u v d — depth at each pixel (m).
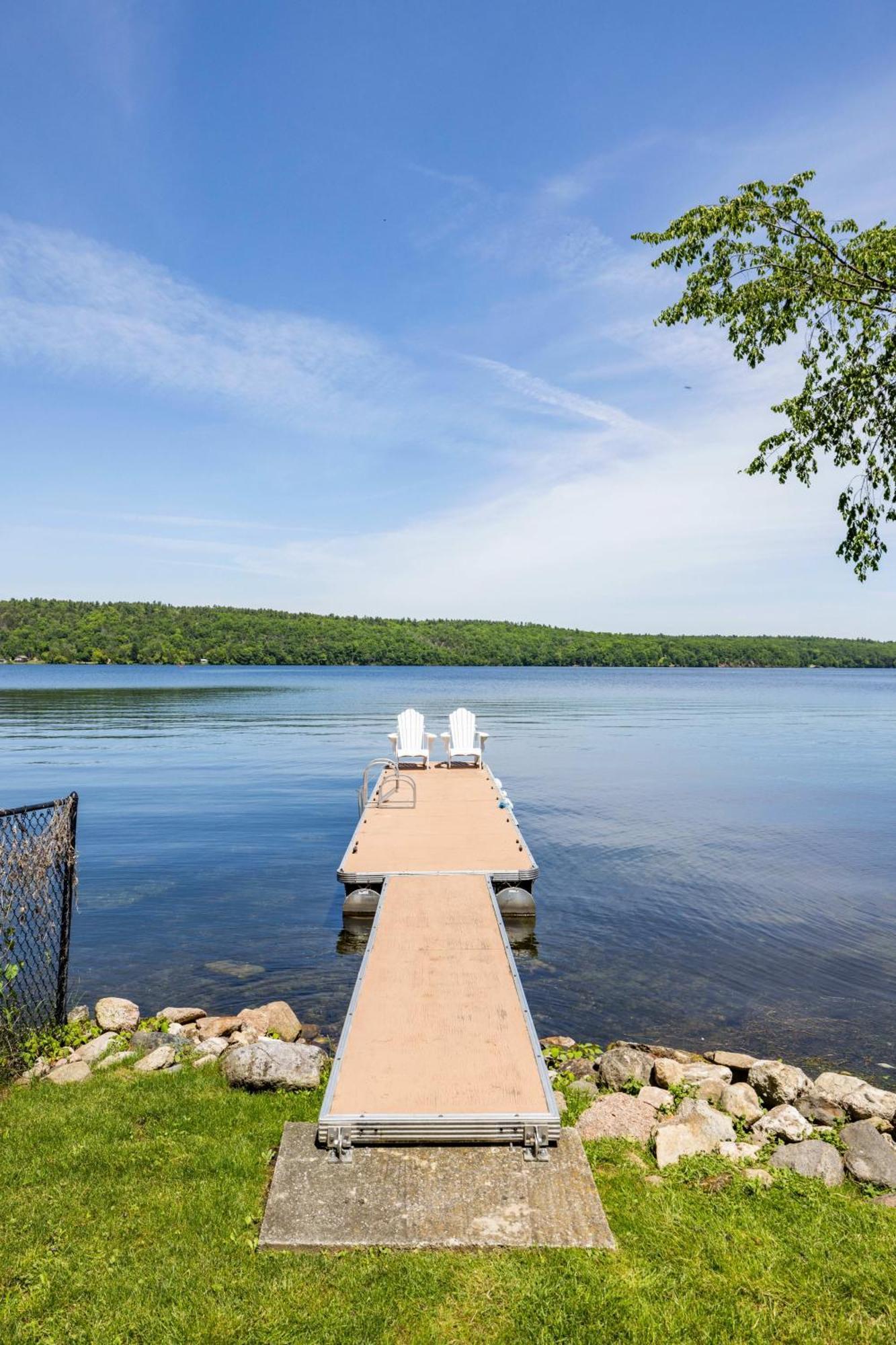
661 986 8.09
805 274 8.35
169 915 10.28
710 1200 4.00
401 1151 4.17
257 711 46.84
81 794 19.36
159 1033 6.37
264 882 11.88
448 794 15.20
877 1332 3.11
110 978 8.16
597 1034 7.07
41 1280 3.32
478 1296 3.24
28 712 44.69
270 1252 3.50
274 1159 4.27
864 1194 4.21
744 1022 7.31
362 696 63.81
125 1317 3.12
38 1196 3.91
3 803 17.88
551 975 8.35
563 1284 3.29
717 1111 5.18
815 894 11.38
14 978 6.09
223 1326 3.07
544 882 11.93
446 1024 5.34
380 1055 4.91
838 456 8.69
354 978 8.22
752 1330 3.10
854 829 15.83
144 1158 4.26
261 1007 7.11
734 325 8.76
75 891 6.93
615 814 17.27
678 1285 3.34
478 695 66.94
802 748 30.38
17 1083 5.49
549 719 43.50
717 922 10.12
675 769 24.48
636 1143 4.67
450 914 7.79
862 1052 6.73
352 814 17.19
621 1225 3.75
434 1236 3.57
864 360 8.41
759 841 14.71
